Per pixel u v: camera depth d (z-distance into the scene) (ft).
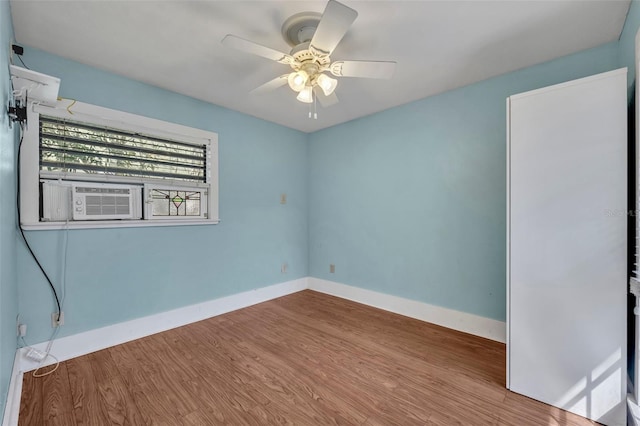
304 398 5.40
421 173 9.21
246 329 8.46
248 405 5.20
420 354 7.02
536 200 5.32
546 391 5.23
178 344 7.50
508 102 5.59
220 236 9.73
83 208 6.91
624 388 4.58
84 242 6.96
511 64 7.07
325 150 12.19
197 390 5.60
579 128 4.92
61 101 6.57
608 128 4.70
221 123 9.70
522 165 5.45
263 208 11.09
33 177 6.20
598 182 4.79
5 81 4.29
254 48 5.10
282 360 6.72
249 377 6.04
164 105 8.32
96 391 5.53
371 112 10.32
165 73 7.43
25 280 6.13
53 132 6.61
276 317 9.42
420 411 5.07
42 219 6.40
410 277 9.53
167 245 8.45
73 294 6.79
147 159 8.10
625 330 4.60
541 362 5.28
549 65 6.91
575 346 4.98
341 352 7.11
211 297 9.49
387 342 7.66
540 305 5.30
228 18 5.37
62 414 4.91
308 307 10.42
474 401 5.32
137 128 7.84
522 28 5.68
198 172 9.24
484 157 7.94
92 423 4.73
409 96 8.95
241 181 10.34
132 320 7.73
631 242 4.88
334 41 4.86
